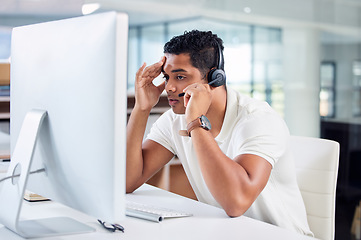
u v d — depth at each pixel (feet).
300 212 4.98
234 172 4.19
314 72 15.70
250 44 16.26
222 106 4.93
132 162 5.16
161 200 4.79
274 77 16.05
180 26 18.60
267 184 4.85
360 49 15.25
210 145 4.31
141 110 5.21
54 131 3.49
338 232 12.69
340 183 15.39
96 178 3.13
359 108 15.35
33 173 3.76
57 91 3.42
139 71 5.19
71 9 22.53
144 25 20.70
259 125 4.59
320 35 15.64
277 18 15.90
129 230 3.76
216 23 16.88
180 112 4.91
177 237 3.59
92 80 3.08
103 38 2.99
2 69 7.70
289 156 4.98
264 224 3.94
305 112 15.89
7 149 6.68
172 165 7.79
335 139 15.56
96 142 3.10
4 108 7.88
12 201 3.61
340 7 15.34
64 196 3.51
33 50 3.75
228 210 4.15
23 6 23.48
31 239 3.51
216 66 4.84
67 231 3.66
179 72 4.77
